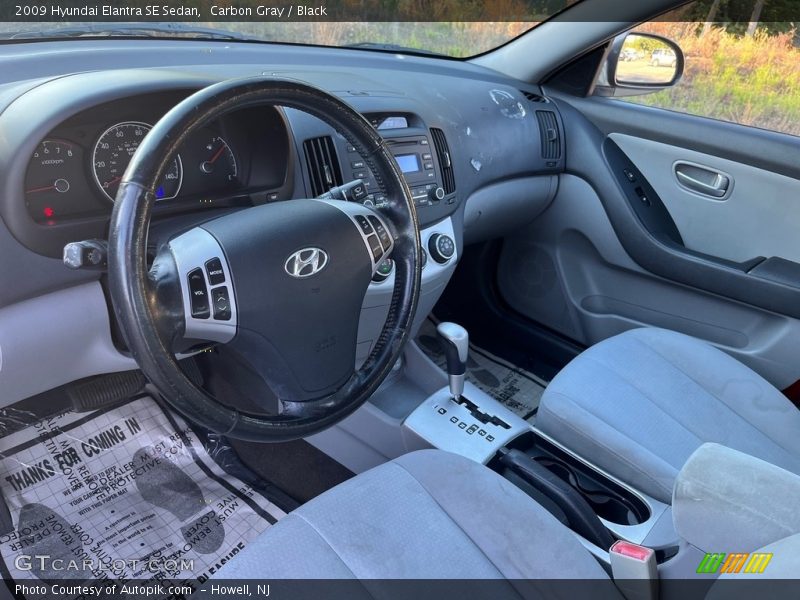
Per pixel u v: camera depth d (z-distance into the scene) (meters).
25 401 1.47
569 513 1.17
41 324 1.07
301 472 1.67
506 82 1.98
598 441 1.27
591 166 1.95
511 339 2.27
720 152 1.79
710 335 1.85
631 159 1.96
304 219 0.89
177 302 0.80
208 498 1.55
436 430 1.40
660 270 1.87
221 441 1.67
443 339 1.39
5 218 0.98
